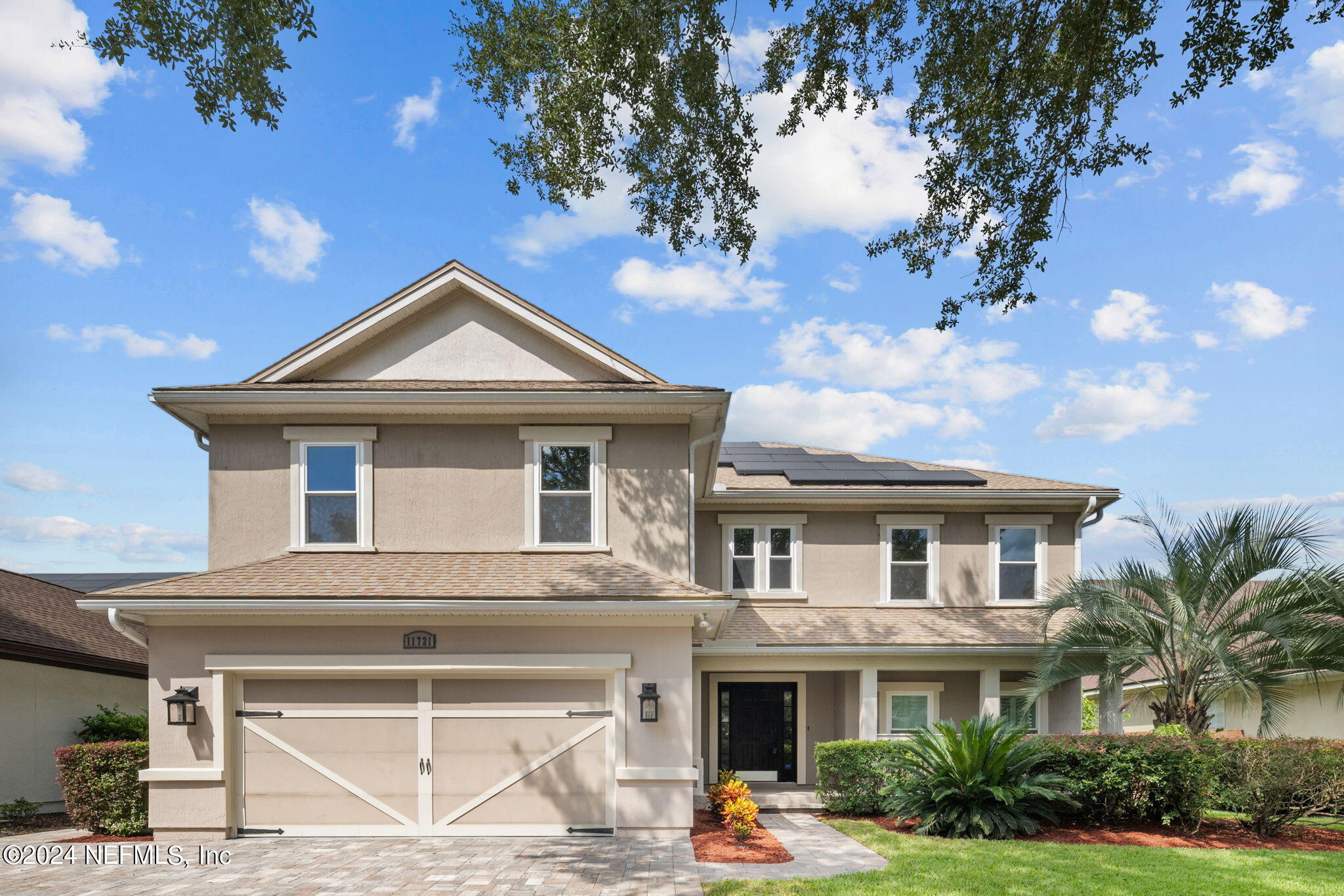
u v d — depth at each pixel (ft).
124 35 28.19
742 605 60.34
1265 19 28.40
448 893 28.60
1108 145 34.14
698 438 49.26
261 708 39.47
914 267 38.58
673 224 39.68
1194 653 46.24
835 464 67.82
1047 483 63.21
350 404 44.70
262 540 45.52
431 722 39.55
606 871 31.68
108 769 40.01
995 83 33.91
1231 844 38.70
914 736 44.37
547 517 46.34
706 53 33.50
